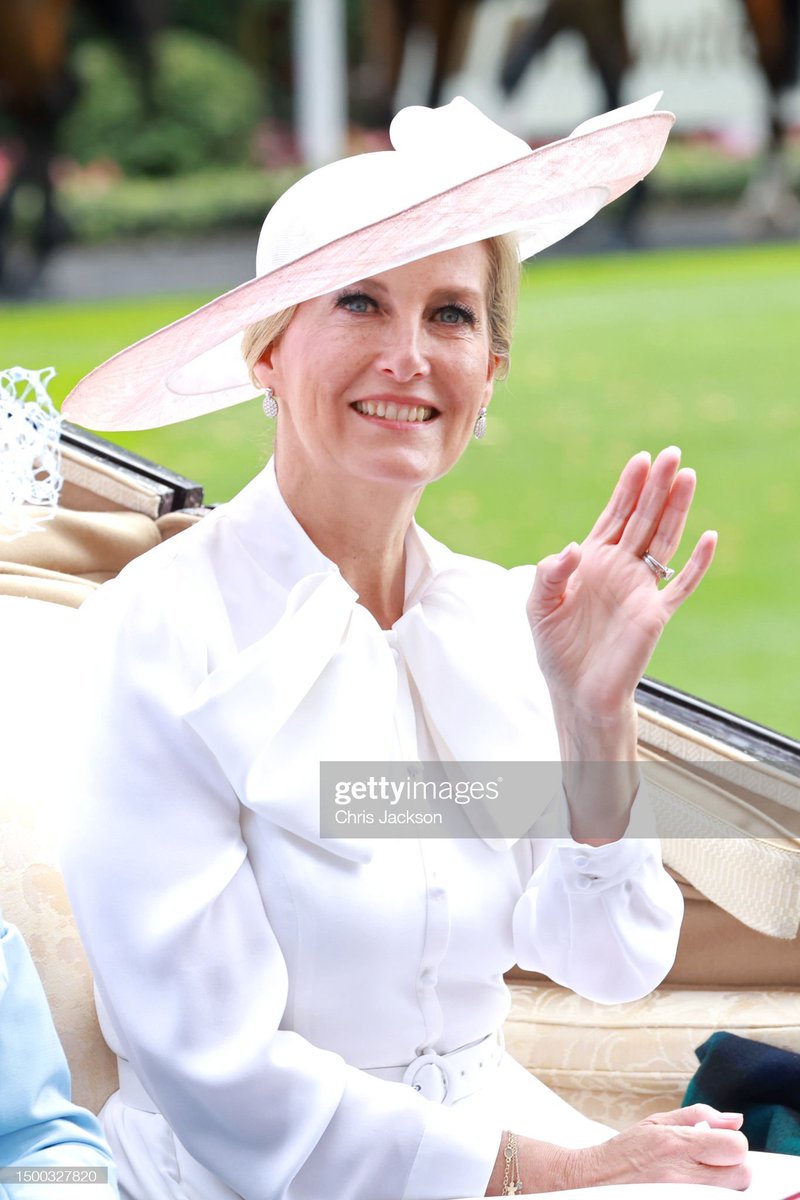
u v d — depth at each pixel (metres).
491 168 2.18
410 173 2.30
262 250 2.36
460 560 2.56
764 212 21.67
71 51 21.62
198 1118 2.16
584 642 2.30
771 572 9.80
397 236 2.13
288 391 2.33
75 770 2.22
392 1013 2.28
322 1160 2.14
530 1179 2.17
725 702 7.74
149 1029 2.15
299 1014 2.25
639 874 2.42
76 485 3.41
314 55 24.12
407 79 23.84
